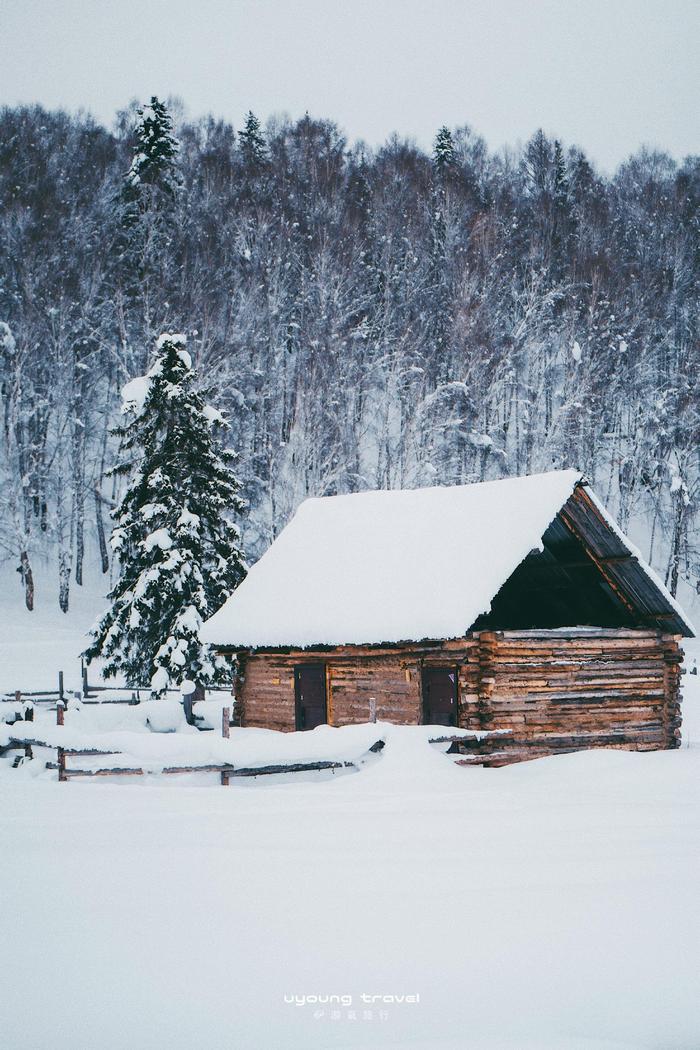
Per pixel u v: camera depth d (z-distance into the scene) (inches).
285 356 2581.2
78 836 478.0
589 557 960.9
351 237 2824.8
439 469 2326.5
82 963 299.7
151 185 2524.6
